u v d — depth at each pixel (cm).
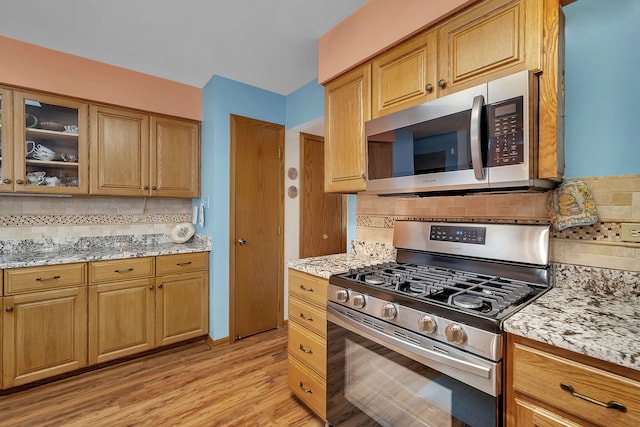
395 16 146
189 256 255
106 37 200
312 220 325
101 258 215
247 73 252
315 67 242
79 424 163
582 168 118
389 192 146
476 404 91
